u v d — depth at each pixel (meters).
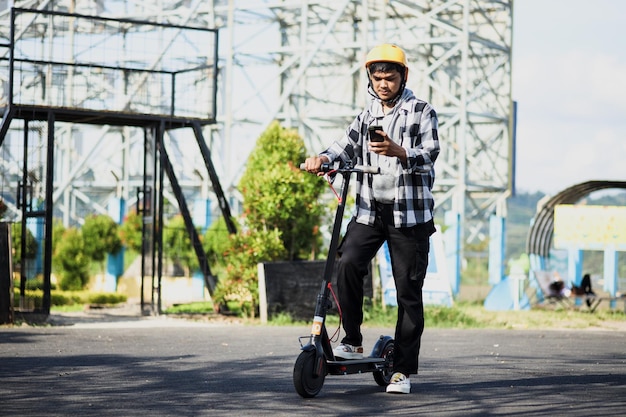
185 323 14.64
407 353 6.36
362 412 5.50
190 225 16.89
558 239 22.39
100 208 31.81
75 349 9.64
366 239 6.43
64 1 31.09
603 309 21.39
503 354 9.55
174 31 30.23
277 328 13.46
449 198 29.00
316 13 30.62
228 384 6.81
